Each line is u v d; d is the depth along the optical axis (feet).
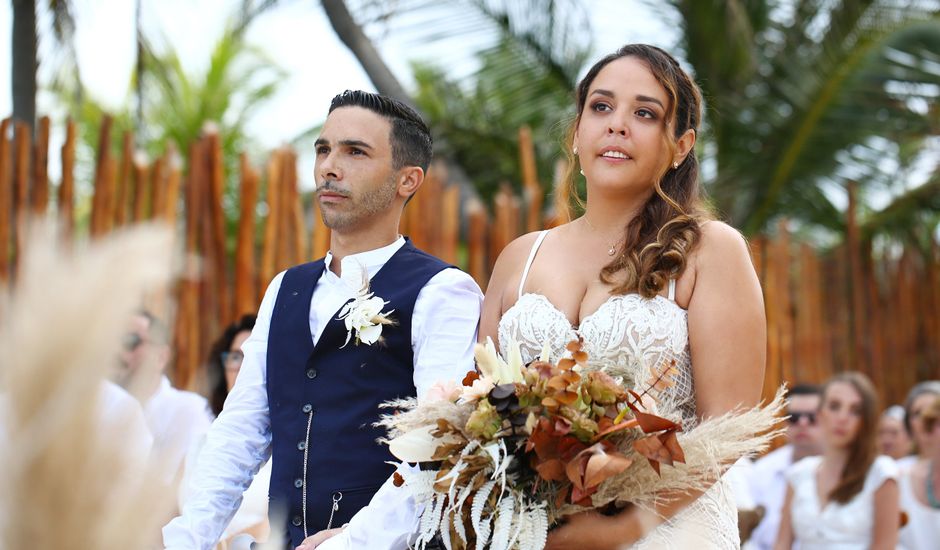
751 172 32.22
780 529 17.31
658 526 6.93
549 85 34.47
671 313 7.61
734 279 7.63
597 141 8.13
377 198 8.84
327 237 21.13
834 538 16.43
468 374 7.14
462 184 32.24
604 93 8.18
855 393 16.49
